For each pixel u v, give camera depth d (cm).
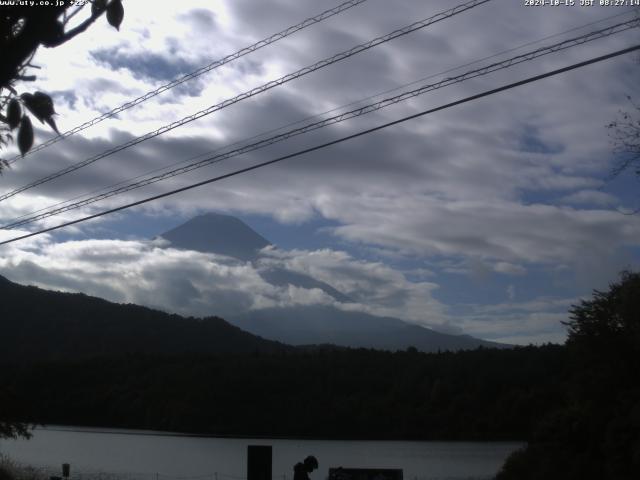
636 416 2980
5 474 2984
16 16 393
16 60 392
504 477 3909
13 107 417
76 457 5997
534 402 7538
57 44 415
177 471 5159
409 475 4903
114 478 4041
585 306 3584
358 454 6438
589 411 3425
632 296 3334
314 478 4822
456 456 6241
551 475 3466
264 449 1672
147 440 7631
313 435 8600
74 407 8762
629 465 2983
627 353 3416
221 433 8538
